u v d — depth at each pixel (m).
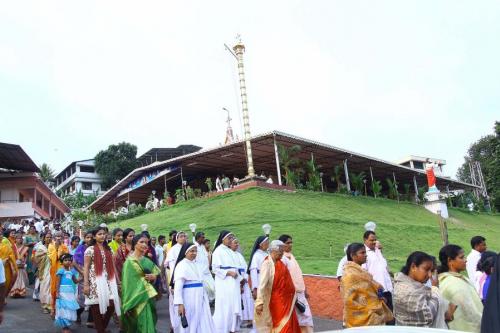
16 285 13.27
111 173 65.69
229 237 9.30
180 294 7.36
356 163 44.16
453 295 5.54
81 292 9.91
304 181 44.09
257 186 31.06
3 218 38.97
